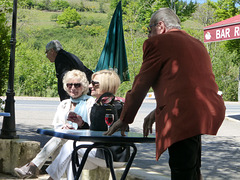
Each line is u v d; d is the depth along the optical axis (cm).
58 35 7938
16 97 2311
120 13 661
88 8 10550
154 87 295
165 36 294
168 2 3556
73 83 413
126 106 290
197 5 3641
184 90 279
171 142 273
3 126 577
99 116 341
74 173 324
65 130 320
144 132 315
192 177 283
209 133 276
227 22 1280
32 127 1052
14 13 622
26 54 2756
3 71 772
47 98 2348
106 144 324
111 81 393
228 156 783
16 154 527
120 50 657
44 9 10262
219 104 287
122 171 413
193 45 297
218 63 3200
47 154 421
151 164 677
